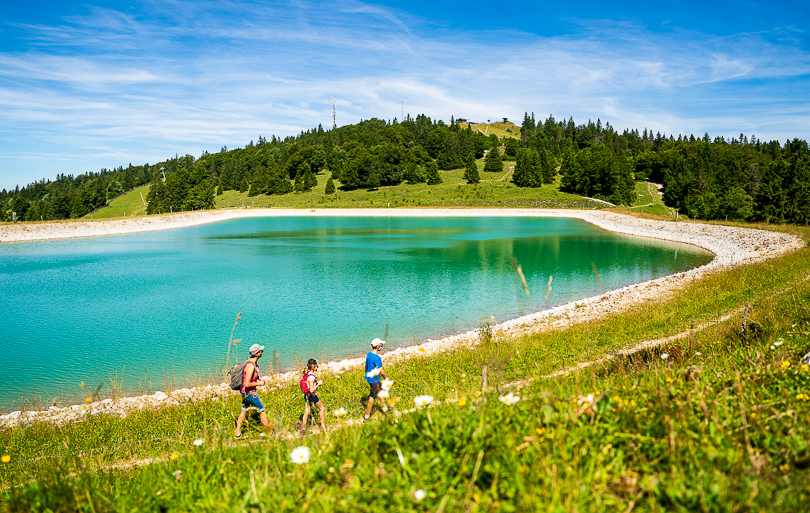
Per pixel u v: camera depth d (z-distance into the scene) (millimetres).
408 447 3234
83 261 43125
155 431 8781
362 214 115375
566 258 42531
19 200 155250
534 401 3641
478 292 27891
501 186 145875
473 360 12422
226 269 37531
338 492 2828
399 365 12844
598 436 3068
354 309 23875
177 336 19562
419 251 48969
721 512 2328
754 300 16188
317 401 7863
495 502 2443
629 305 20203
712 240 52188
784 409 3463
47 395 13688
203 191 152000
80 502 3363
